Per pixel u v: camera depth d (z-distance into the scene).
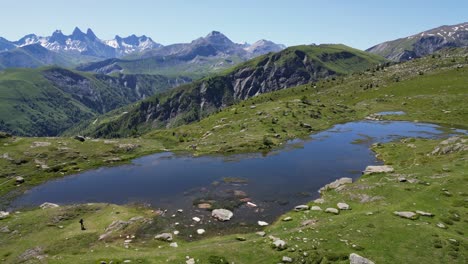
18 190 69.88
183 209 53.19
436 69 198.62
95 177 77.25
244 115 142.88
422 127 113.25
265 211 50.78
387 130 113.12
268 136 105.94
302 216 45.62
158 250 37.09
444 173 53.25
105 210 52.75
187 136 127.31
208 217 49.12
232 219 48.00
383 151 84.19
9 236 43.84
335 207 46.59
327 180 65.62
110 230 44.09
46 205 58.28
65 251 38.22
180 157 93.81
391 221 37.53
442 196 44.25
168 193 62.16
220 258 32.22
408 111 138.75
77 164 87.75
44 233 44.12
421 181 50.66
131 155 97.75
